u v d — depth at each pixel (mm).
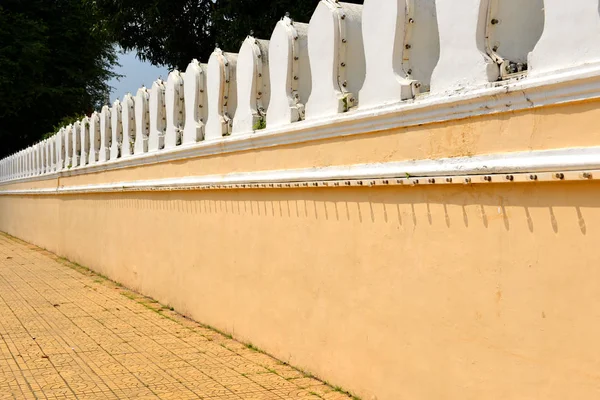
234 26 13164
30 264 13352
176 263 8297
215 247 7176
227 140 6660
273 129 5820
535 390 3375
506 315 3545
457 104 3809
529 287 3410
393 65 4418
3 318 8125
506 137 3549
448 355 3953
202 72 7582
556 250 3264
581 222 3137
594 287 3078
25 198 18953
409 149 4254
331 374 5148
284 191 5777
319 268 5277
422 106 4051
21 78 28062
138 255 9711
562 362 3230
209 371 5719
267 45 6477
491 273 3641
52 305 8938
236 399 4984
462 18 3834
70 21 29781
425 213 4133
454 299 3904
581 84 3098
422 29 4426
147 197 9297
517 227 3479
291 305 5699
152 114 8984
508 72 3621
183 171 7988
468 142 3793
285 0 12508
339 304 5027
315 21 5277
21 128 30938
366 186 4645
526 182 3396
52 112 30766
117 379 5598
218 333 7098
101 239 11562
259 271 6234
